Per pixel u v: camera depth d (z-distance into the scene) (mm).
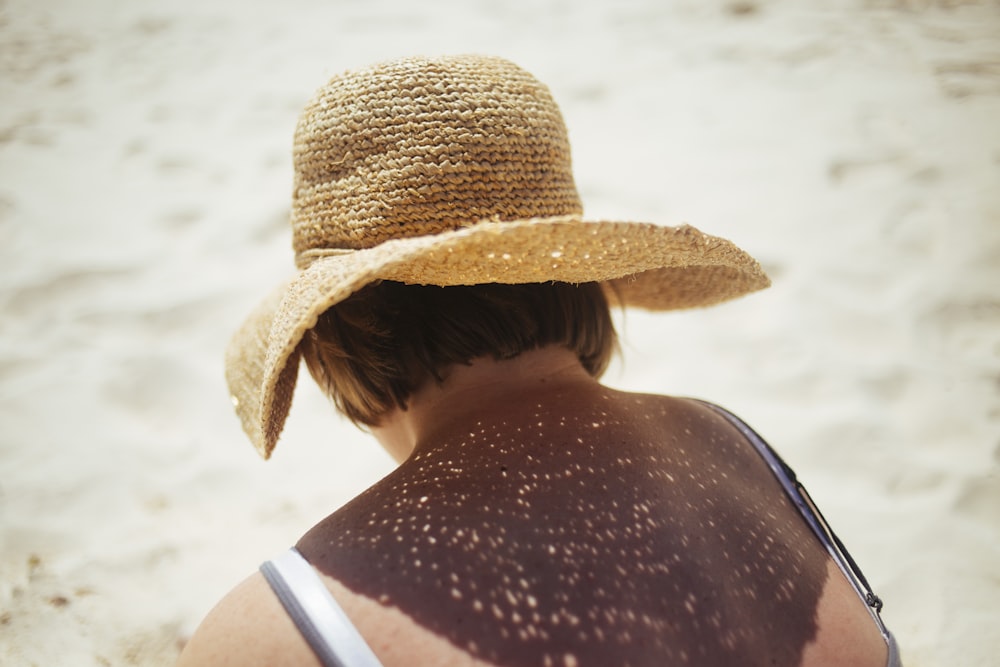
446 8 5066
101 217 3445
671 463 874
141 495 2270
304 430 2533
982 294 2822
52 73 4445
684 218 3355
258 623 704
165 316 2938
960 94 3932
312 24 4926
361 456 2432
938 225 3158
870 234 3162
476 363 905
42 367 2705
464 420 875
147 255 3242
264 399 809
